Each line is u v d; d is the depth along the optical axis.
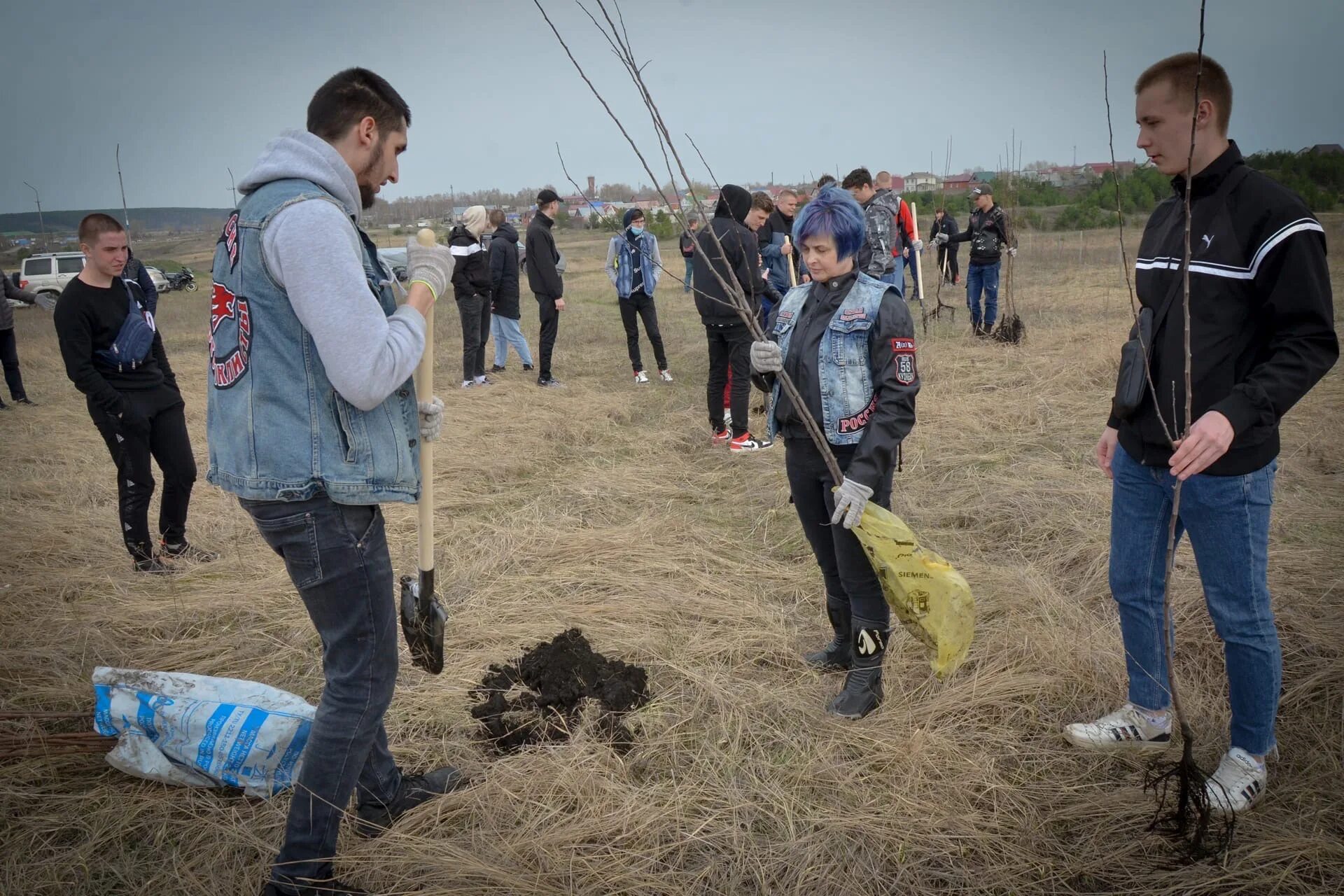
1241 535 2.32
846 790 2.62
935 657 2.71
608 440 6.93
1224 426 2.11
